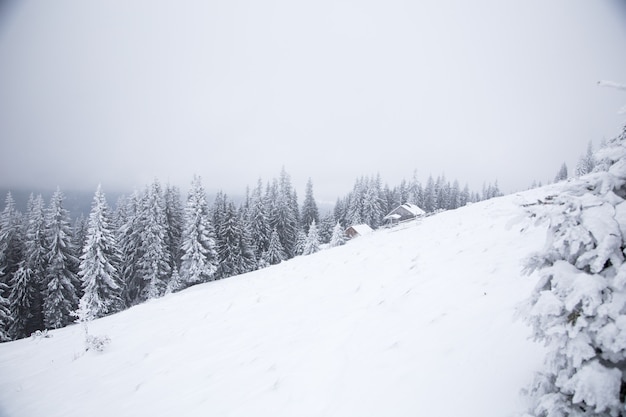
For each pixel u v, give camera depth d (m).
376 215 75.06
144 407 6.28
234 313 11.09
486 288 7.45
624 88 2.97
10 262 34.47
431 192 89.62
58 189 32.97
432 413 4.35
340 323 8.13
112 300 32.09
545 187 24.89
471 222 16.73
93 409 6.57
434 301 7.67
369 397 5.05
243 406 5.61
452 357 5.34
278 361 6.90
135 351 9.32
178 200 50.12
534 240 10.15
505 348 5.05
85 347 10.52
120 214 51.28
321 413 4.99
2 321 27.52
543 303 2.98
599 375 2.63
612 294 2.75
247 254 47.19
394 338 6.57
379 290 9.74
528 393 3.38
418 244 14.33
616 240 2.78
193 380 6.95
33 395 7.70
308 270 15.37
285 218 61.50
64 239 32.72
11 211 36.34
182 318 11.81
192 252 38.22
